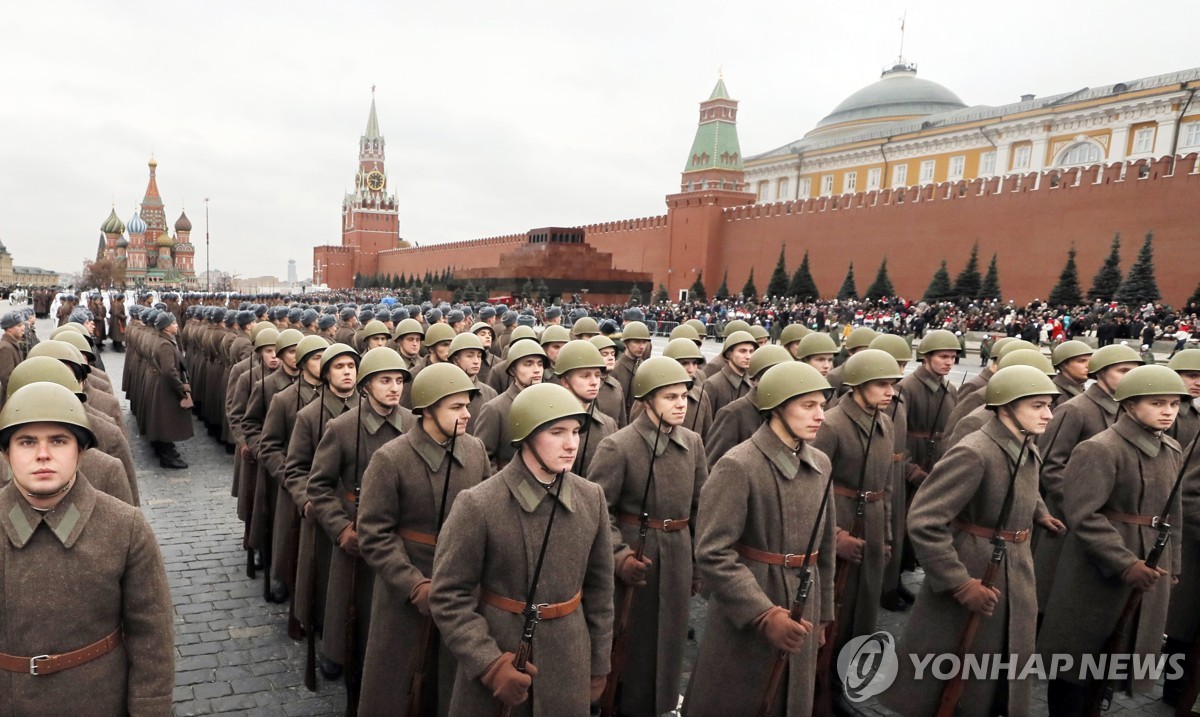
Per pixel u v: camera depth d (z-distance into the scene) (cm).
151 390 1090
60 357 529
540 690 334
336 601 494
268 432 632
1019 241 3984
